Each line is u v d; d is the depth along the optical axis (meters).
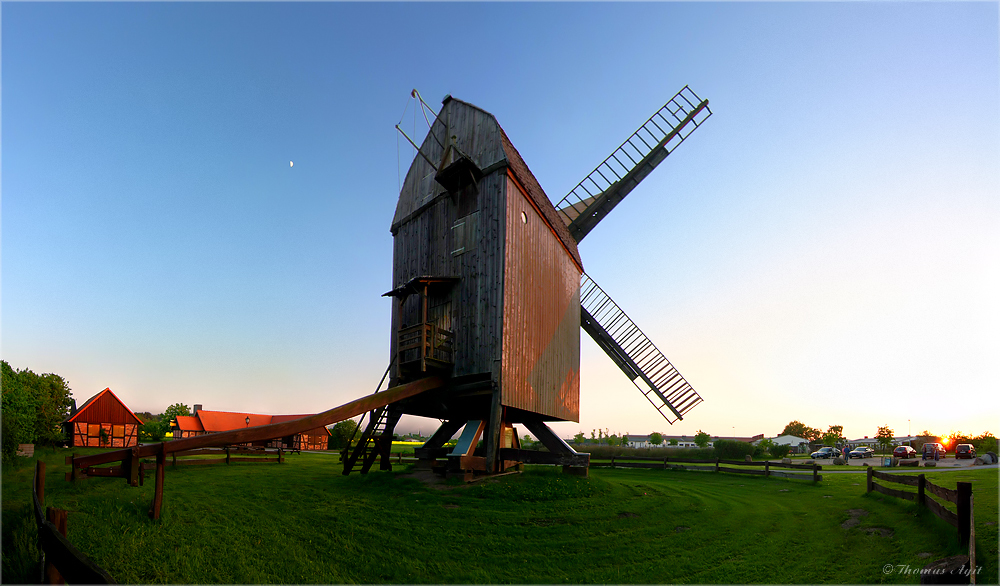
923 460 35.06
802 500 16.72
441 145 21.27
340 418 14.86
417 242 21.41
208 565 9.63
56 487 14.09
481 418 18.45
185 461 22.62
